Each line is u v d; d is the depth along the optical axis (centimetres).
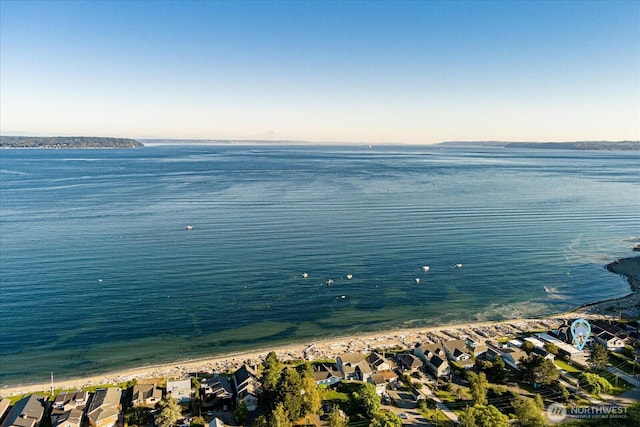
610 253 16112
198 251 15600
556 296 12512
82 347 9519
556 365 8700
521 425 6744
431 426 7000
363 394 7462
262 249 15925
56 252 15250
